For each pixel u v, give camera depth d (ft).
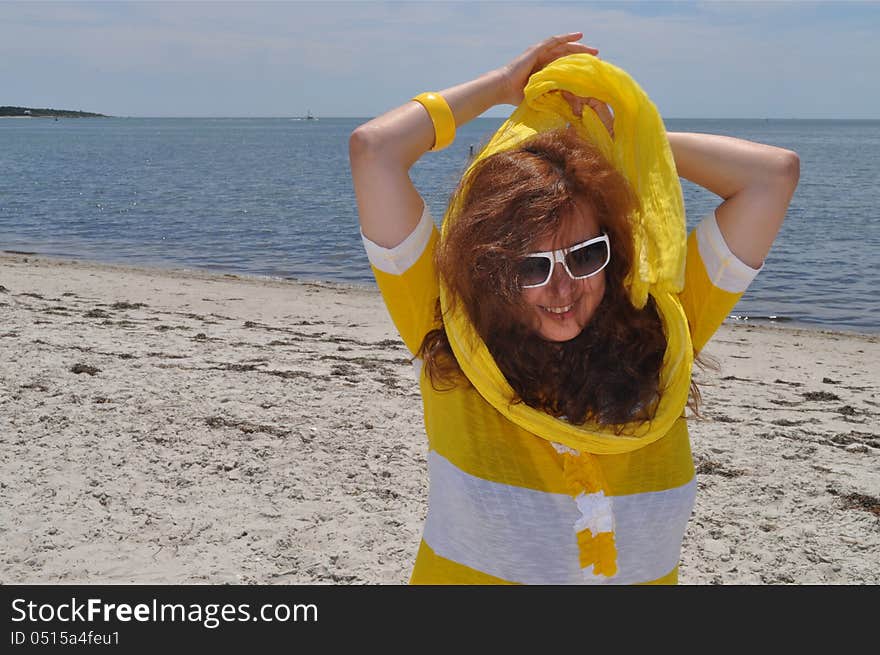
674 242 6.11
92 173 179.01
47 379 23.24
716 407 26.16
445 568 6.34
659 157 6.29
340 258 71.20
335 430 20.66
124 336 30.78
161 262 66.74
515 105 7.28
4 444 18.56
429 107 6.51
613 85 6.43
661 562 6.28
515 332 5.93
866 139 505.66
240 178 169.48
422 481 17.78
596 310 6.03
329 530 15.38
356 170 6.30
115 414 20.76
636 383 5.90
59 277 52.49
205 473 17.65
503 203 5.67
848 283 62.03
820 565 14.75
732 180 6.45
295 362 28.22
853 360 37.60
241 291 51.08
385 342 34.91
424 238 6.39
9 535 14.67
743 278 6.48
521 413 5.90
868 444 22.12
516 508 6.09
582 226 5.74
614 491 6.15
